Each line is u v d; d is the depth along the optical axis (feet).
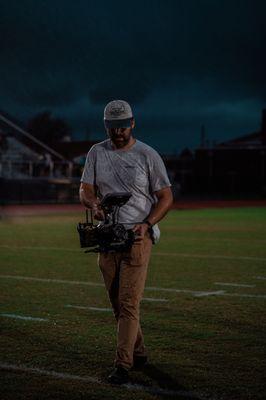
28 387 20.51
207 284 39.14
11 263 48.24
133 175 21.86
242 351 24.47
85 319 29.63
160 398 19.53
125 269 21.48
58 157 218.79
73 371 22.06
